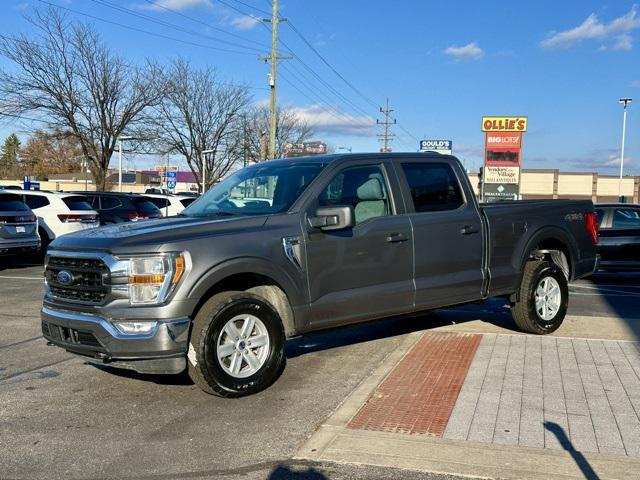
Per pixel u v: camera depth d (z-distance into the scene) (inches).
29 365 251.8
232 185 252.1
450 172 263.0
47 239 632.4
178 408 198.7
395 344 280.4
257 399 206.2
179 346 189.6
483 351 258.5
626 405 191.8
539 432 170.7
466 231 257.9
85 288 197.5
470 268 260.5
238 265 199.6
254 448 166.2
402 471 149.2
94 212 663.8
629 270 497.7
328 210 211.6
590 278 542.0
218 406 199.9
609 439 165.8
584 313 358.3
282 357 212.8
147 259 188.7
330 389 216.4
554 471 147.2
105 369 244.7
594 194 2591.0
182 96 1530.5
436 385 213.6
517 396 200.8
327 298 221.3
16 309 374.6
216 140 1625.2
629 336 286.8
